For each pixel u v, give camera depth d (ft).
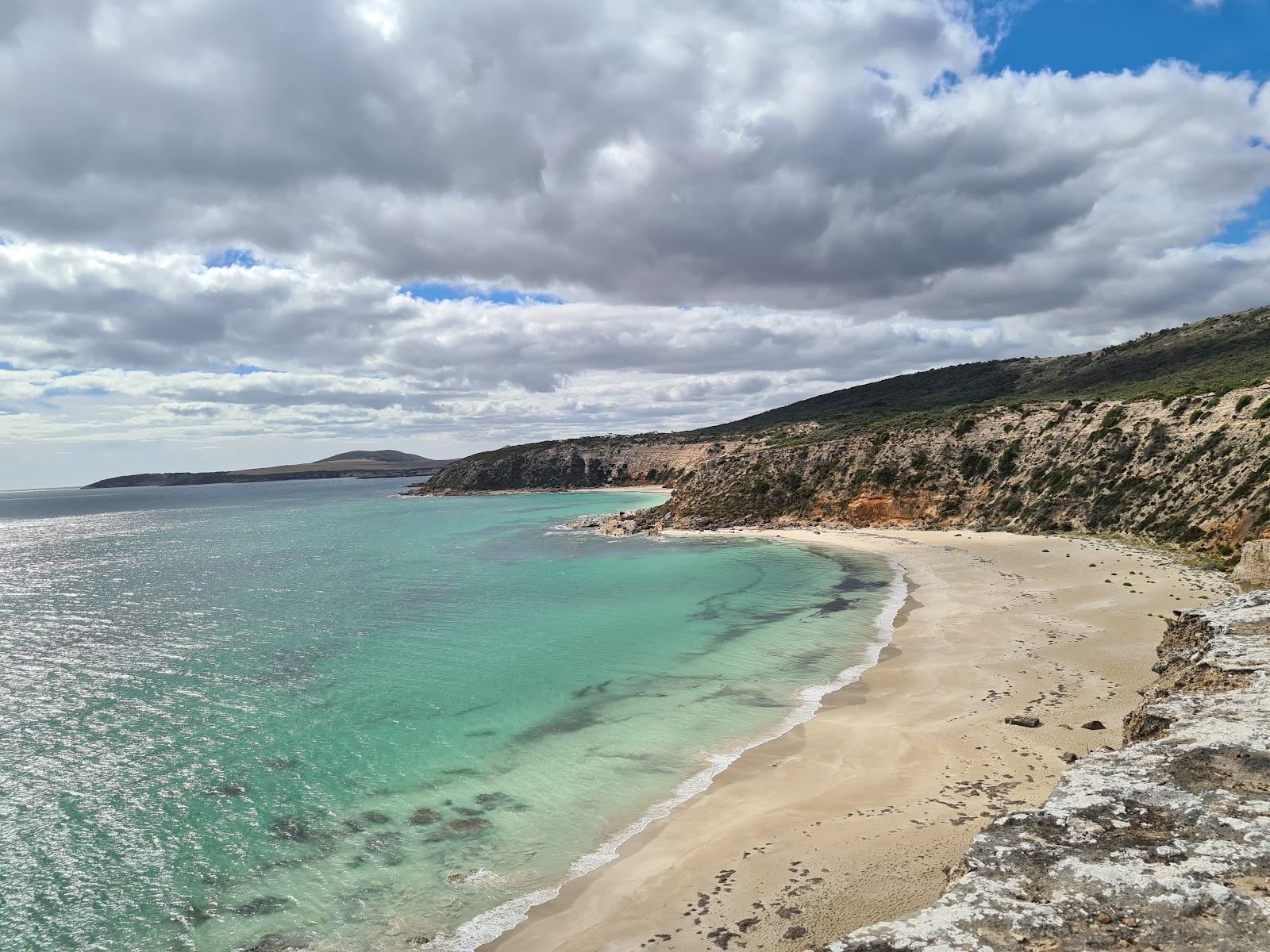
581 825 67.56
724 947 47.50
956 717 84.89
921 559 211.41
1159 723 52.01
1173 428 230.89
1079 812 38.65
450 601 182.19
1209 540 177.99
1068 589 150.00
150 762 85.51
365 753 86.84
